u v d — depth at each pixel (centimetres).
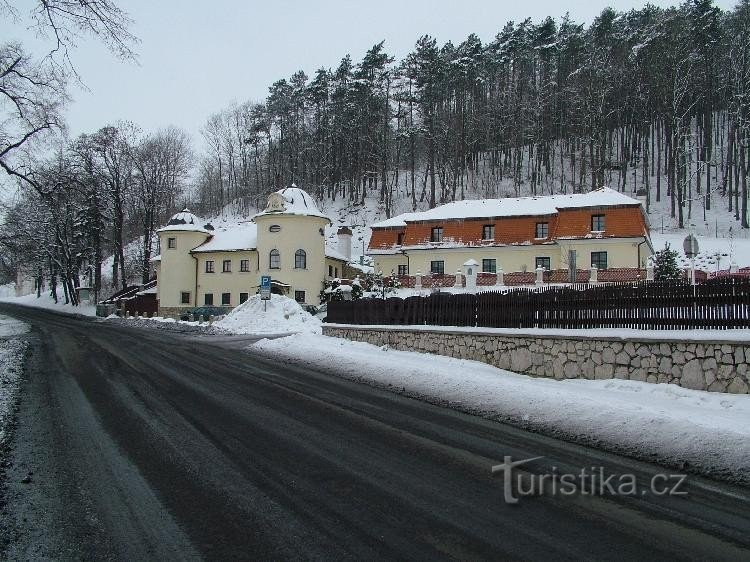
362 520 491
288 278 4856
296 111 8812
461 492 566
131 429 805
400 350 1783
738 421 767
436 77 7481
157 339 2450
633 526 487
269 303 3438
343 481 594
